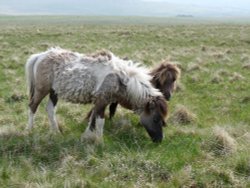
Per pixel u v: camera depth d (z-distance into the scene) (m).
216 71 10.57
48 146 5.77
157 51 14.98
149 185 4.93
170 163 5.33
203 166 5.30
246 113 7.43
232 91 8.86
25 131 6.25
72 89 6.20
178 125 6.81
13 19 74.81
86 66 6.21
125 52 15.04
